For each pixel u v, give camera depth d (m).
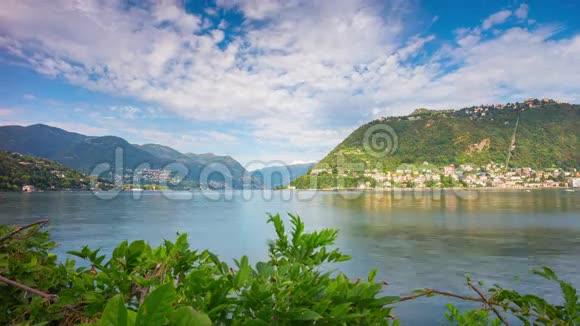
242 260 1.25
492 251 41.47
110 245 39.88
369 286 1.27
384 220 75.56
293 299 1.14
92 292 1.38
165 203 133.62
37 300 1.74
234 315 1.12
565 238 51.34
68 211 88.25
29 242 2.30
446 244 46.41
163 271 1.48
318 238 1.76
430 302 21.45
